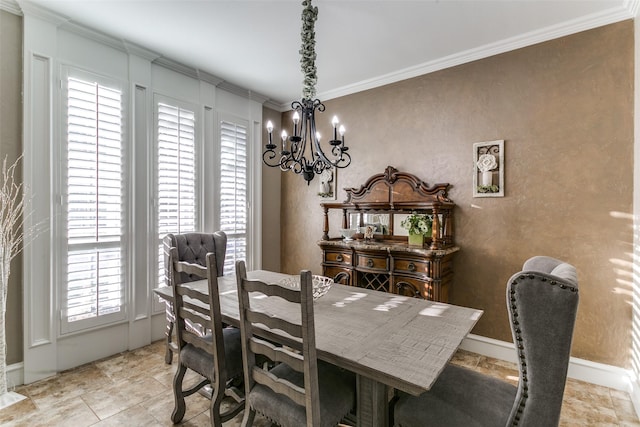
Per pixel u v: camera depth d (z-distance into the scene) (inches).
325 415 52.2
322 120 155.1
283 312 69.5
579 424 75.1
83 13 93.3
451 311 69.9
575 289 38.4
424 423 50.3
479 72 112.1
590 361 93.2
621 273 88.8
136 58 113.7
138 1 87.4
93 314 103.5
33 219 91.1
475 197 112.5
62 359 97.5
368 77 135.3
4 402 80.4
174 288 72.9
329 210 152.9
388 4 86.7
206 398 82.3
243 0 86.2
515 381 93.2
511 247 105.8
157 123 120.5
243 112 154.3
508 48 105.9
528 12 90.0
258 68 129.4
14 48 89.0
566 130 96.7
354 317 66.0
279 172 174.6
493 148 109.3
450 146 118.0
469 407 51.4
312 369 48.1
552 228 99.0
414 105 126.9
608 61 90.7
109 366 101.2
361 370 46.7
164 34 104.5
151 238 118.8
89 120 102.3
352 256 124.5
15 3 87.9
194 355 71.6
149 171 118.0
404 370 44.6
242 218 153.3
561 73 97.5
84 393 86.3
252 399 57.2
